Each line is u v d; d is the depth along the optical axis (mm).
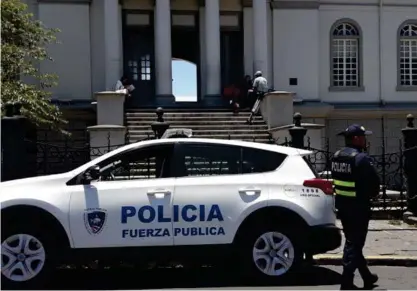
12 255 7359
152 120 21000
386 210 13977
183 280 8133
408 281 8117
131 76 25484
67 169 14719
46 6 24578
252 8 25266
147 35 25609
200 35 25531
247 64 25766
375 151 26688
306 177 7809
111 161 7805
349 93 27031
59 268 8977
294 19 26156
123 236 7426
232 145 7887
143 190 7531
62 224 7383
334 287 7555
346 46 27172
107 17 23250
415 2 27453
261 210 7590
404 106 27047
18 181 7637
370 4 27188
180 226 7496
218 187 7629
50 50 24562
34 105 17391
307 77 26188
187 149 7840
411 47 27609
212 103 23516
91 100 24719
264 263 7605
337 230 7738
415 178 13602
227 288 7527
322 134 24609
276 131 19281
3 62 17453
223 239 7547
